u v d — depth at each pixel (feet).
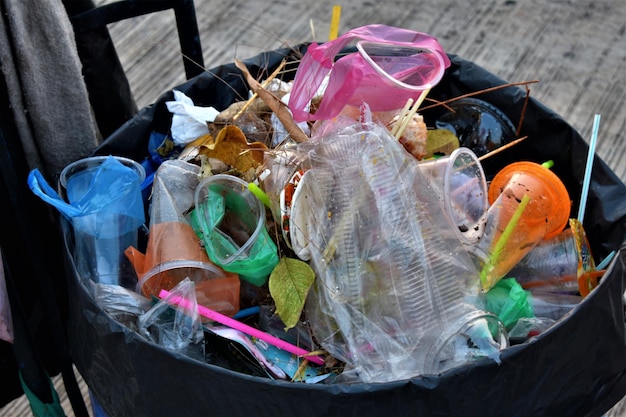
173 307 3.80
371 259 3.66
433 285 3.63
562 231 4.18
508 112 4.86
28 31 4.29
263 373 3.83
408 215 3.70
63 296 5.22
